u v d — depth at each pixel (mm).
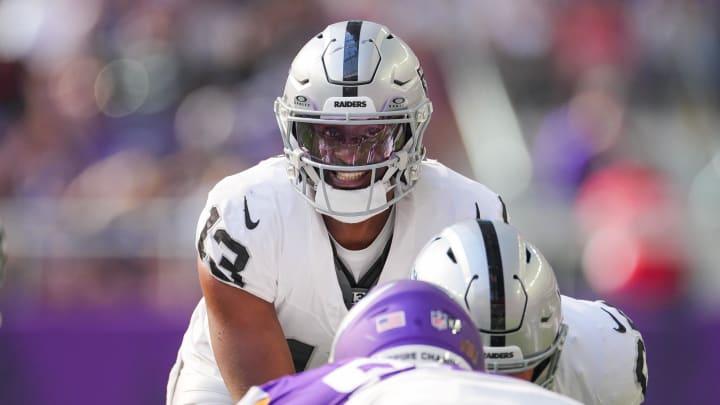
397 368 7582
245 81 28656
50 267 21016
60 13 30766
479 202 11836
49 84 29188
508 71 30031
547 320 9195
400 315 7977
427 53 29250
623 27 30516
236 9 29703
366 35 11180
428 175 11867
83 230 21172
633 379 11930
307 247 11375
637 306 20672
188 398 12414
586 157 26000
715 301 20938
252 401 7738
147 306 20719
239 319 11461
